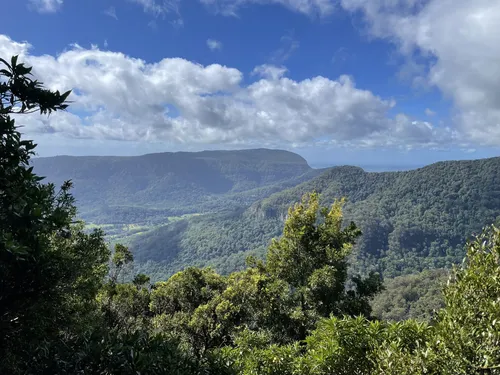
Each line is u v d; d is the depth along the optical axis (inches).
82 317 365.4
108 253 429.4
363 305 527.2
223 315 625.0
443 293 180.5
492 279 157.9
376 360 193.6
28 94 155.3
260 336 376.8
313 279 479.5
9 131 148.4
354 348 214.8
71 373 147.8
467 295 164.7
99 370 148.9
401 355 176.1
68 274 209.5
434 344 167.6
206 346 644.7
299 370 229.8
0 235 133.6
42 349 158.6
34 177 159.8
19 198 151.2
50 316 210.4
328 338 231.9
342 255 518.9
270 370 246.4
